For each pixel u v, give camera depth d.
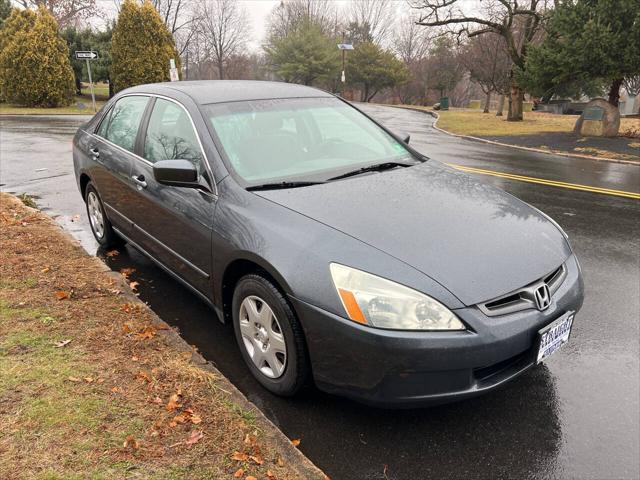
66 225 5.84
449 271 2.41
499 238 2.72
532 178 9.09
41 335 3.11
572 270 2.84
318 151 3.63
